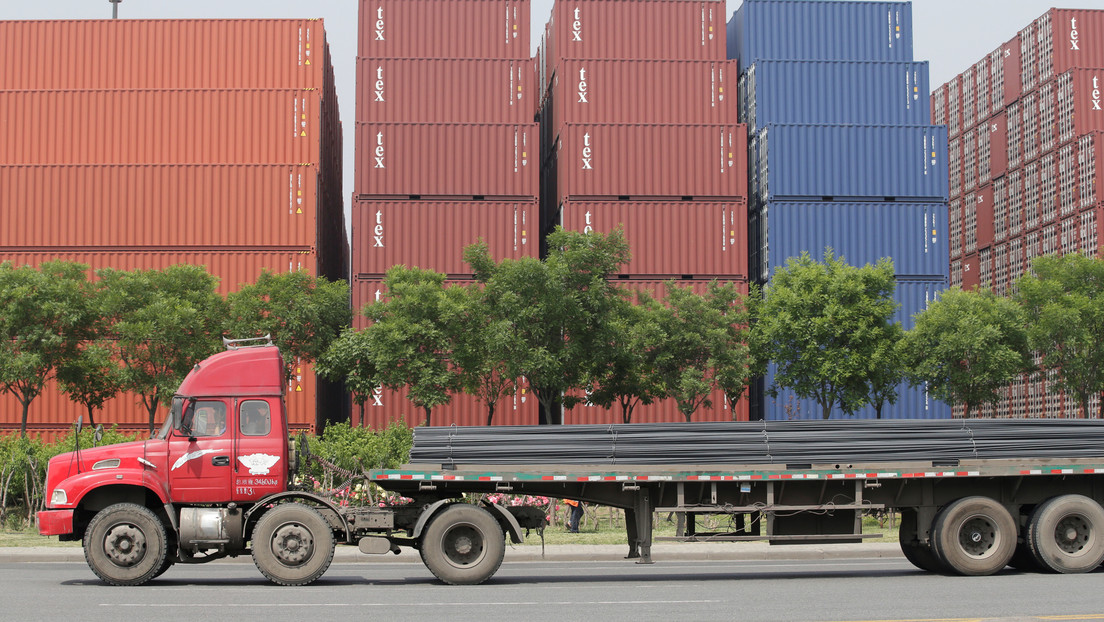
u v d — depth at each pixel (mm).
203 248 42500
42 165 42531
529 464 14922
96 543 13891
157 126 43875
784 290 39531
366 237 43062
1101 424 15781
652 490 15328
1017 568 16266
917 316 40594
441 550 14180
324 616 10664
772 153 44500
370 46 44906
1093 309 41344
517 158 44000
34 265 42250
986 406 54344
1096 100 50031
